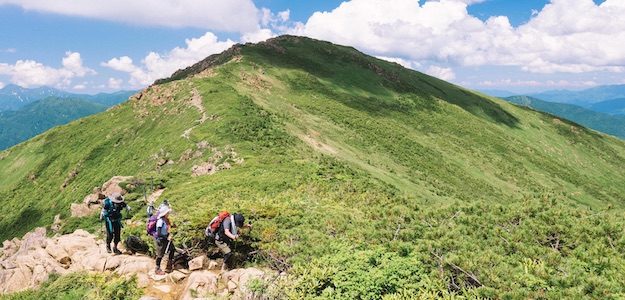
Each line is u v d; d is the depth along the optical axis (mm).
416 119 102625
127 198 36562
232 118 57719
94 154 79562
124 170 63438
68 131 96500
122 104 95375
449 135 99000
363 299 9836
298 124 67375
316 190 30703
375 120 89625
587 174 112312
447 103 121250
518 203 15438
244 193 29641
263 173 36656
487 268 10055
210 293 11773
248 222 16359
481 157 91625
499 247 12102
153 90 88812
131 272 13727
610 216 13820
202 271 13312
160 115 75812
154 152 59969
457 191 64375
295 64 112312
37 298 13258
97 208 39344
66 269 16078
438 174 71062
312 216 17594
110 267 14375
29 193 82000
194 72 114688
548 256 10812
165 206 13680
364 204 26234
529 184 85000
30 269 17250
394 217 14977
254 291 10922
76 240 18062
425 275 10305
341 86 107875
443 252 11453
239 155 45406
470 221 14172
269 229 15422
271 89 90375
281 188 31562
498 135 111875
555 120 144375
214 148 49594
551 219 13359
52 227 43719
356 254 11477
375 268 10641
